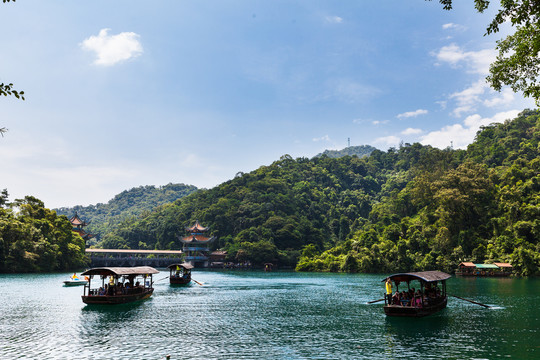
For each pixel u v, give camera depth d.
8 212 122.56
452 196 129.25
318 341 30.28
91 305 50.00
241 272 144.00
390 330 34.50
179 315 42.72
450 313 43.50
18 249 106.38
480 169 146.12
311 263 150.88
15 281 86.12
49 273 112.75
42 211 133.88
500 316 41.47
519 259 102.62
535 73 19.42
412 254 129.88
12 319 39.75
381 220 186.25
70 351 26.84
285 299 58.31
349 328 35.47
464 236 125.25
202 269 168.12
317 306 50.59
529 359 25.03
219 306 50.28
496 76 20.48
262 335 32.44
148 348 27.77
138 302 54.09
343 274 126.00
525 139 198.75
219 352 26.81
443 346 28.55
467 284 80.88
